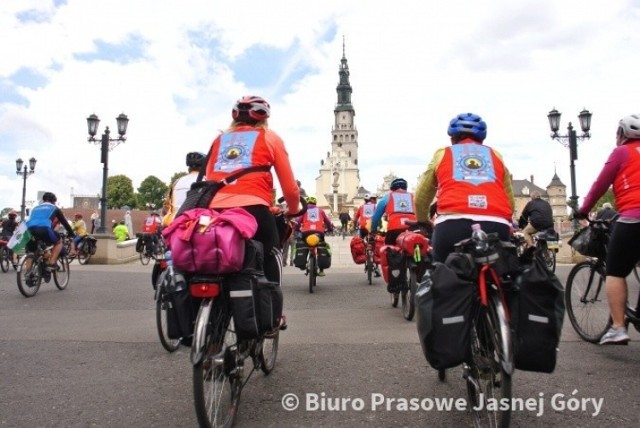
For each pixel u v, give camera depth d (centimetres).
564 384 399
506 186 366
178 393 393
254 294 314
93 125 1978
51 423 335
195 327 292
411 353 500
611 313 460
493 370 296
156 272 546
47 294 942
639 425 324
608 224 503
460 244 317
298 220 991
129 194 9069
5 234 1493
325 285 1087
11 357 498
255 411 354
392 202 768
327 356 491
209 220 303
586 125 1877
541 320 290
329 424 333
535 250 309
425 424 331
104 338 580
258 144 362
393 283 699
